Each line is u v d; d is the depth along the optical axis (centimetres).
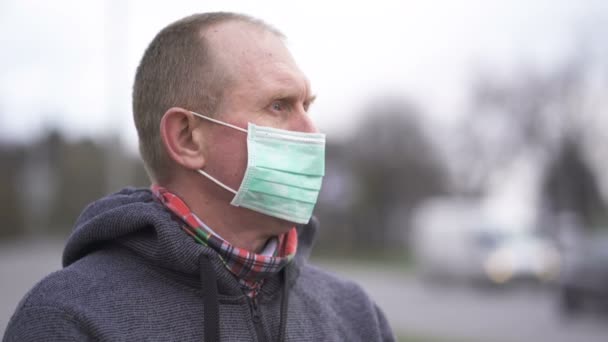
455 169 3625
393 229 3384
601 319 1198
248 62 187
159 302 170
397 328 1032
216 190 186
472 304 1441
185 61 187
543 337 1004
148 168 196
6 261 2366
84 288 167
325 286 214
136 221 172
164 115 186
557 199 3341
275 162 186
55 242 3700
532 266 1642
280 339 182
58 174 3909
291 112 193
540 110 3275
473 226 1727
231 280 176
